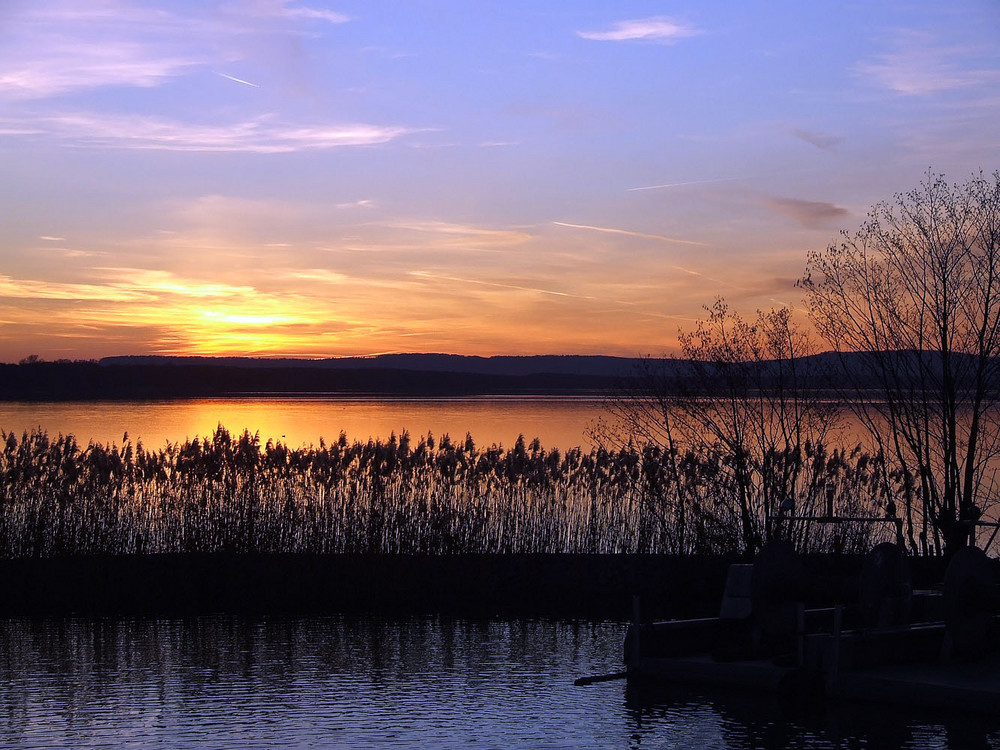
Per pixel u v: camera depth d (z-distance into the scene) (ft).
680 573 72.33
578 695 49.32
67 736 42.93
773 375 73.51
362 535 81.00
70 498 79.66
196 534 81.15
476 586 77.20
